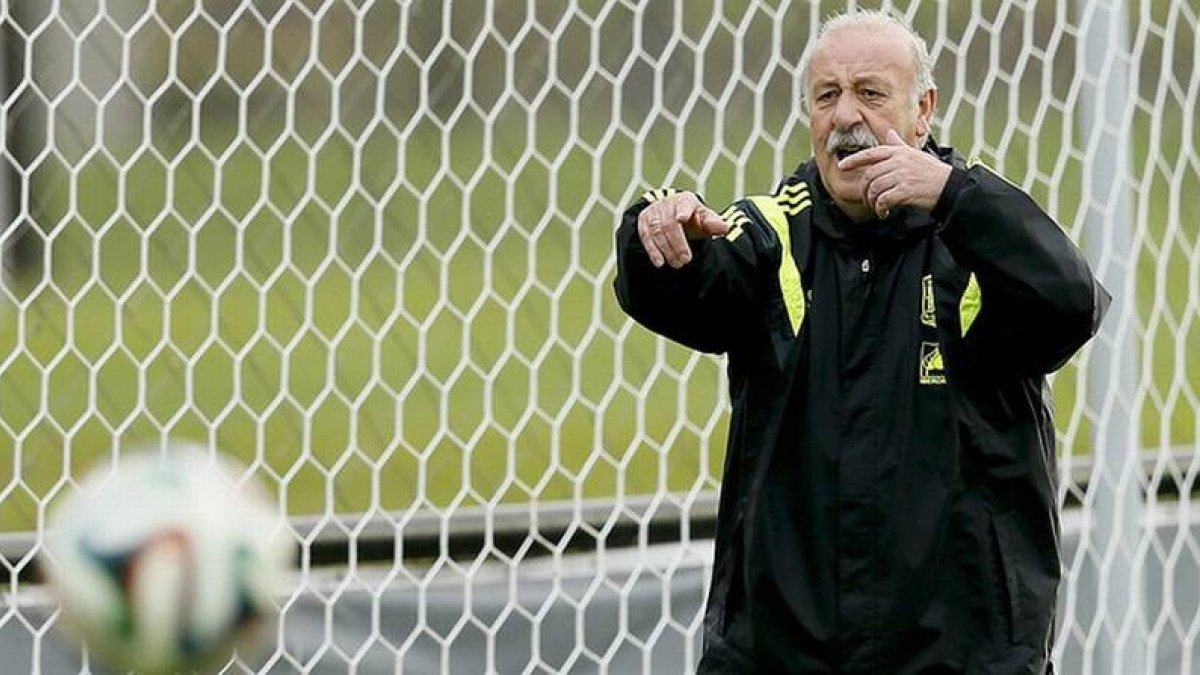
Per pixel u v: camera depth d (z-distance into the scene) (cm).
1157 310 1966
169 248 2483
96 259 1883
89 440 2211
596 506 1930
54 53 2183
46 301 2234
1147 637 1905
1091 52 1903
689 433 2334
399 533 1864
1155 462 2066
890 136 1216
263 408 2388
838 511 1242
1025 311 1186
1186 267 2598
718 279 1252
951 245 1190
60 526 1394
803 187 1295
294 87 1925
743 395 1284
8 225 2042
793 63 2277
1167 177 1994
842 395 1251
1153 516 1930
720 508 1309
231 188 2578
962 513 1232
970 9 2081
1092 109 1905
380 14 2336
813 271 1269
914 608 1230
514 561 1877
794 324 1257
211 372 2402
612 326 2547
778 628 1260
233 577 1394
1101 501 1870
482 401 2473
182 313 2462
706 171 1983
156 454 1827
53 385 2277
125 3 2430
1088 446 2148
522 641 1889
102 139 1898
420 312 2586
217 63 1959
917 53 1259
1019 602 1233
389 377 2495
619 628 1895
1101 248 1883
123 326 2395
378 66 2453
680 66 2420
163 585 1377
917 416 1239
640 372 2444
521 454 2320
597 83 2558
